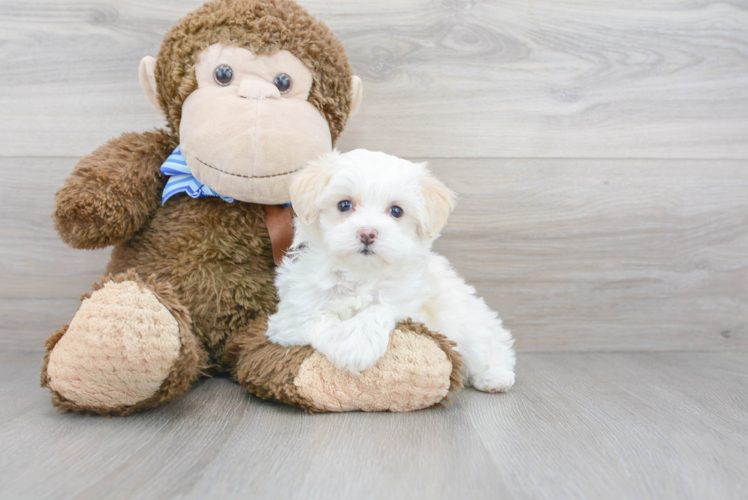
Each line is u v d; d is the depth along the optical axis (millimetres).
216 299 1599
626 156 2113
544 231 2117
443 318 1539
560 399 1544
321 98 1603
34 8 1923
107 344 1210
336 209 1461
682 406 1499
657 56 2092
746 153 2143
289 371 1354
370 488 977
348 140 2037
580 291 2148
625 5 2062
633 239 2143
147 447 1130
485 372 1612
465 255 2105
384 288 1459
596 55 2076
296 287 1467
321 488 971
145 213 1623
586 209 2121
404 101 2039
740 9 2096
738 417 1419
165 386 1306
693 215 2152
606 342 2174
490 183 2090
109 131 1988
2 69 1931
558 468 1086
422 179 1512
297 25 1581
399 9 2002
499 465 1089
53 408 1366
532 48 2055
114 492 936
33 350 2020
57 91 1958
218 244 1620
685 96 2111
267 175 1501
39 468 1021
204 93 1515
